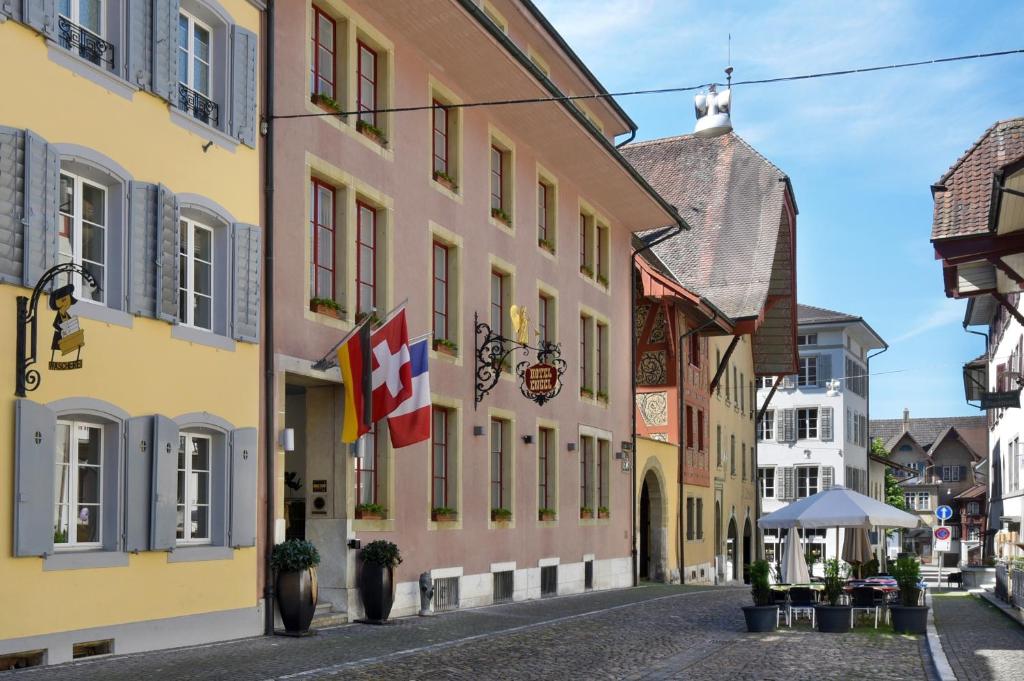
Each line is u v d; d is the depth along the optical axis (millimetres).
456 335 22047
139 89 13742
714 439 43906
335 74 18625
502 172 25031
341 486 18031
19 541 11586
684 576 37875
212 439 15078
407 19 19797
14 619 11617
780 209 43875
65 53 12539
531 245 25906
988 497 48188
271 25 16578
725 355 43281
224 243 15328
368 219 19469
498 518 23594
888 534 65250
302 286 17062
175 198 14242
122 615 13117
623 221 32688
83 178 13117
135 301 13461
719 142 46750
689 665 14297
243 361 15555
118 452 13180
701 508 41438
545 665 13836
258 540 15703
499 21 26609
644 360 37938
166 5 14203
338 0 18375
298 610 15648
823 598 20984
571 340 28266
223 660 12859
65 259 12750
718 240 43812
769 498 68812
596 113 33125
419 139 20844
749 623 18969
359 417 16500
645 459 34062
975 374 49062
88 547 12922
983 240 20797
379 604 17969
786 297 49438
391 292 19625
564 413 27531
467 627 18109
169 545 13820
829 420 68000
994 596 30078
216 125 15445
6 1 11688
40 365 11977
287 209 16797
